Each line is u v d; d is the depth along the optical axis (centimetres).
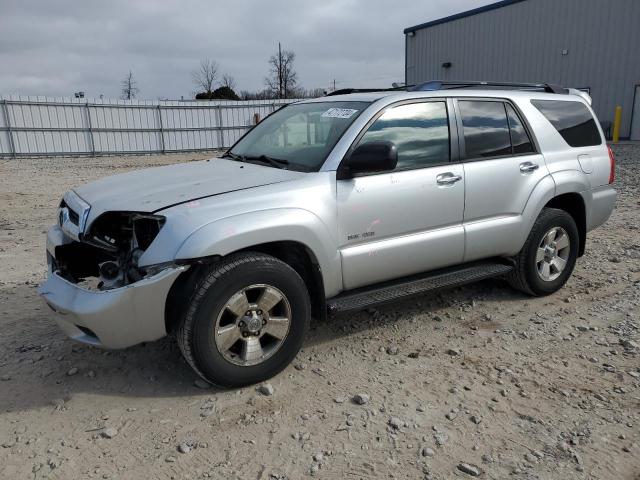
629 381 365
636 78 2308
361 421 324
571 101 534
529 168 478
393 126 409
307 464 287
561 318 469
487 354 406
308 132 429
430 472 281
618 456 292
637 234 746
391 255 404
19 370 383
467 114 450
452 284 437
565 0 2506
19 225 902
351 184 382
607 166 544
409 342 427
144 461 290
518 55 2750
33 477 278
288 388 360
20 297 523
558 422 322
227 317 348
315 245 364
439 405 340
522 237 477
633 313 473
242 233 332
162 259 321
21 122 2503
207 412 333
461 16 2997
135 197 361
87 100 2622
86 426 321
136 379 372
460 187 433
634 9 2270
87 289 334
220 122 2956
